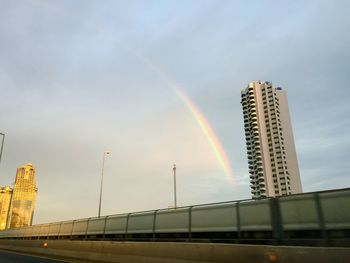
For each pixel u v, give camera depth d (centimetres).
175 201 6656
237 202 1412
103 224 2427
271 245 1201
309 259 1055
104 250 2120
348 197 1038
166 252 1622
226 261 1316
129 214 2150
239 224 1381
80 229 2759
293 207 1190
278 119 12100
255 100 12612
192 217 1633
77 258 2411
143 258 1758
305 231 1138
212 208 1530
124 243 1950
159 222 1858
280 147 11756
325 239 1077
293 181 11325
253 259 1220
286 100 12669
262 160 11894
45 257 2802
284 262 1116
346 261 970
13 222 10081
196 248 1466
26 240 3731
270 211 1265
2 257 2809
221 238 1448
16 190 10481
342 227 1041
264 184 11631
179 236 1691
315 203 1125
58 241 2855
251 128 12544
